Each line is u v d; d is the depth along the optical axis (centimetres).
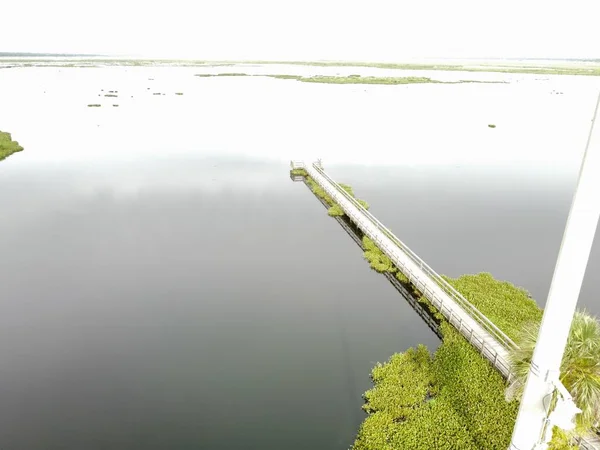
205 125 7562
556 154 5797
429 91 12194
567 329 713
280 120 8094
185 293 2370
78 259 2759
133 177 4634
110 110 8506
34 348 1877
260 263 2764
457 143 6431
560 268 692
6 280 2469
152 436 1405
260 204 3919
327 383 1666
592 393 845
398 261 2562
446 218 3588
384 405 1502
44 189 4162
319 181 4375
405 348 1902
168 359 1805
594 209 652
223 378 1689
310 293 2394
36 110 8200
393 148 6150
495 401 1452
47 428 1447
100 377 1697
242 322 2097
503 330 1878
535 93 11812
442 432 1369
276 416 1493
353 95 11325
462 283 2409
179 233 3225
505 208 3838
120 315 2141
